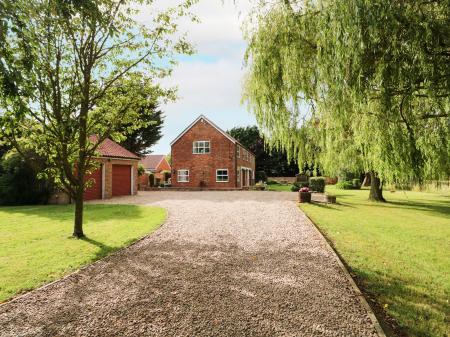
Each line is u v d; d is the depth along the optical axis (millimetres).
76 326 3498
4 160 16062
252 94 6816
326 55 5074
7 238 7711
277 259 6012
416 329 3547
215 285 4680
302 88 5906
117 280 4879
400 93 4734
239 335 3303
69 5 4883
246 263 5758
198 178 29031
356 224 10148
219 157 28688
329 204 15781
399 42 4406
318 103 5984
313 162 10008
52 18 5398
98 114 8273
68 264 5629
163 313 3793
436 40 4273
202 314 3766
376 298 4391
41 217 11273
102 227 9148
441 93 4559
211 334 3324
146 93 8508
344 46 4633
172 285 4680
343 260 6137
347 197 21766
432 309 4062
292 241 7473
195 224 9625
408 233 8875
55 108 7164
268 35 5977
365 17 4340
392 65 4488
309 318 3666
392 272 5473
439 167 5945
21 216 11547
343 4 4555
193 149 29234
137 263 5738
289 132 7230
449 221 11312
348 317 3691
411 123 5312
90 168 8633
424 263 6012
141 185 29922
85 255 6219
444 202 19266
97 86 8219
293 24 5613
